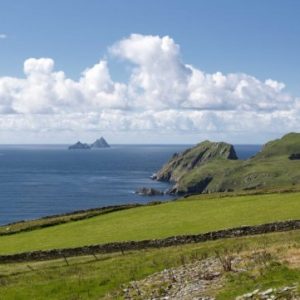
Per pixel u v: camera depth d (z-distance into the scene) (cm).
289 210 5984
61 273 4059
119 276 3522
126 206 7906
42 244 5603
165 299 2662
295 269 2688
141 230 5741
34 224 7012
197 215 6316
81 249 5119
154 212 6956
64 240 5697
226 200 7344
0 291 3572
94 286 3369
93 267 4166
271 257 3125
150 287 2995
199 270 3198
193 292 2670
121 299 2864
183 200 7938
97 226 6384
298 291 2225
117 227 6125
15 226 7106
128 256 4538
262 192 7962
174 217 6356
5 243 5947
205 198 7881
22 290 3516
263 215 5834
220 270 3058
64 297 3209
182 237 5156
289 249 3325
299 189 7975
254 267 2945
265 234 4953
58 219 7206
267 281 2544
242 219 5722
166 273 3331
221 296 2450
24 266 4694
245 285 2564
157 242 5131
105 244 5144
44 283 3634
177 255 4038
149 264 3809
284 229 5188
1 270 4550
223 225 5516
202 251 4081
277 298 2197
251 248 3791
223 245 4294
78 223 6819
